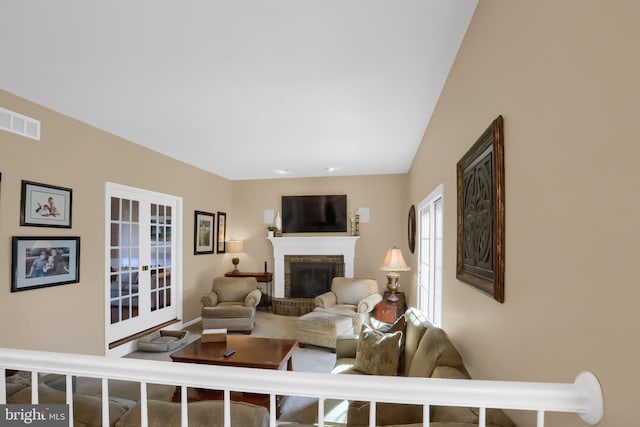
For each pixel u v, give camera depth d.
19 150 2.60
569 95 0.81
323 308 4.73
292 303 5.71
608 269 0.68
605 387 0.69
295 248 6.08
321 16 1.63
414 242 4.55
